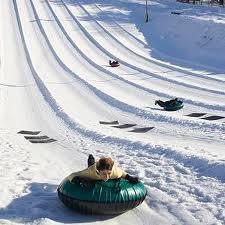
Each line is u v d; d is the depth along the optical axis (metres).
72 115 27.05
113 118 26.94
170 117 25.09
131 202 9.75
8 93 34.72
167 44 53.44
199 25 53.03
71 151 17.58
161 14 62.06
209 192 11.27
